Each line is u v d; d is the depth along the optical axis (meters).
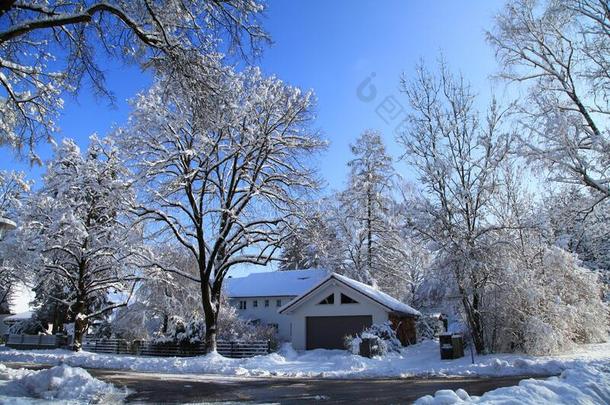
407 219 22.61
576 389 8.46
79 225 26.02
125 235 24.27
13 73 11.84
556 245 23.53
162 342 29.88
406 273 37.88
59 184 27.41
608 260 21.61
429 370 16.80
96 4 9.60
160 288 30.98
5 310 58.03
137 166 24.25
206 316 24.72
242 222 25.36
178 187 23.84
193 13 10.34
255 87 24.86
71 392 10.86
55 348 31.97
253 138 24.78
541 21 19.84
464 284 21.67
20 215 27.80
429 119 23.08
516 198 23.41
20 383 11.27
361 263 36.50
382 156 37.84
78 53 10.71
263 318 48.72
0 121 12.05
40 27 9.38
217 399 10.83
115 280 29.42
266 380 15.27
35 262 27.05
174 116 23.17
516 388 8.41
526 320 20.45
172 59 10.24
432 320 34.22
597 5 18.62
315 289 29.55
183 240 24.64
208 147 24.27
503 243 21.31
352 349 24.08
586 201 19.12
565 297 23.02
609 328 25.25
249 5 10.18
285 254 26.61
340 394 11.63
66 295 36.16
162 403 10.12
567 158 18.12
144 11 9.97
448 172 22.05
